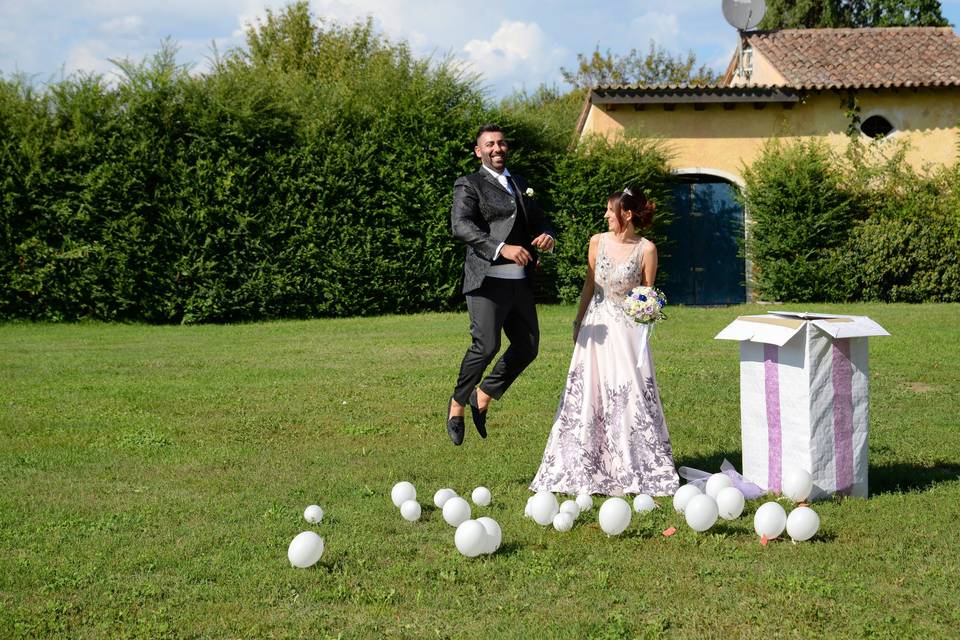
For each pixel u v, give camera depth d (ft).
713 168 66.69
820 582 12.41
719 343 40.40
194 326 53.42
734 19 74.38
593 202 62.13
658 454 17.92
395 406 26.96
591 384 18.12
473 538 13.50
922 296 62.49
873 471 18.89
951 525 15.12
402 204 58.29
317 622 11.37
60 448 21.50
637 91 64.18
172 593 12.34
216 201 54.90
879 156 65.82
